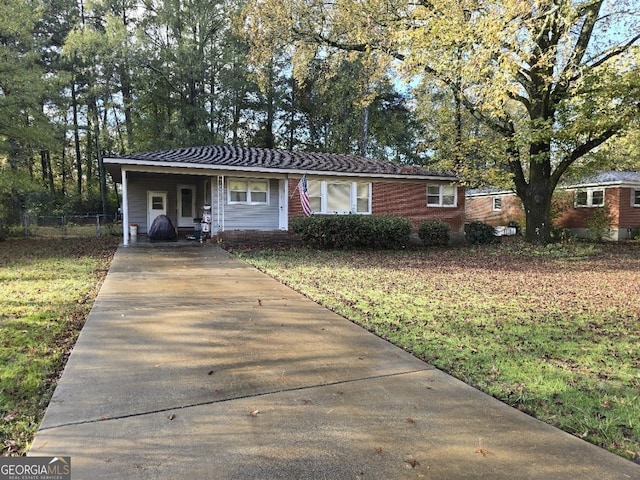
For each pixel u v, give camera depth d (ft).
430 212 59.93
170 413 9.37
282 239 50.88
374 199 56.44
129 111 91.61
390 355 13.39
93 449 7.95
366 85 73.26
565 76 39.91
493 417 9.46
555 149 49.62
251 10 52.42
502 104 40.55
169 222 51.03
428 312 19.11
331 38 53.98
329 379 11.41
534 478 7.23
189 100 90.63
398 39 40.04
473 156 55.36
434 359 13.14
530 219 50.96
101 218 79.36
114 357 12.70
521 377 11.79
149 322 16.42
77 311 17.92
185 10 84.12
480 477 7.24
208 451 7.93
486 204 92.12
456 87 47.01
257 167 47.65
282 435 8.53
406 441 8.39
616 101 40.86
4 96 51.08
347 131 100.01
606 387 11.15
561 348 14.35
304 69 57.36
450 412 9.65
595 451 8.14
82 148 111.86
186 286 23.58
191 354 13.07
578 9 33.96
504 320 17.95
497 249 48.52
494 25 31.76
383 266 34.37
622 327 17.08
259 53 55.31
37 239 55.72
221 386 10.80
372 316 18.12
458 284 26.68
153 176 58.59
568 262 39.34
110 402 9.85
